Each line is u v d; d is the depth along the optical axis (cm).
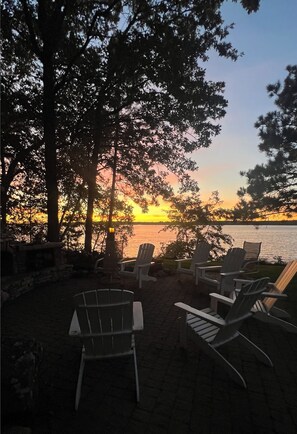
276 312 403
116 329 232
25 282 519
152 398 222
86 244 982
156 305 456
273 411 211
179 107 841
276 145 1162
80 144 902
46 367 263
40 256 607
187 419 200
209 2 734
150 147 966
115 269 593
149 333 345
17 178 983
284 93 1165
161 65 748
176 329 358
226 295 493
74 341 317
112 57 739
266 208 1181
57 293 520
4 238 530
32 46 725
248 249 866
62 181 957
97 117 829
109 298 228
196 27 791
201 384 242
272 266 899
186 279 631
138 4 761
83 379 245
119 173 1084
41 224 1043
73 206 1088
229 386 241
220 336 262
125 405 213
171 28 739
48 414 201
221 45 799
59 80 804
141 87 837
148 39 715
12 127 840
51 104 720
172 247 1101
